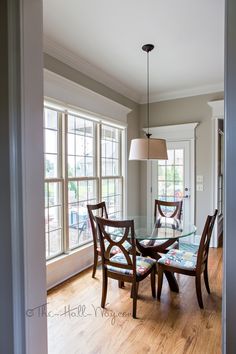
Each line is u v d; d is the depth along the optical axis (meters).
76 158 3.30
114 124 4.00
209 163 4.19
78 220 3.32
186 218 4.38
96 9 2.13
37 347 1.22
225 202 0.78
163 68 3.40
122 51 2.90
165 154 2.60
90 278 3.00
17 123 1.16
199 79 3.82
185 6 2.09
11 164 1.16
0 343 1.22
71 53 2.92
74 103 3.08
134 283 2.18
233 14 0.76
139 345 1.83
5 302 1.20
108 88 3.85
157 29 2.44
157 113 4.66
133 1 2.03
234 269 0.76
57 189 2.99
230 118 0.77
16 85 1.15
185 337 1.92
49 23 2.33
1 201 1.19
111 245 2.29
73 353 1.76
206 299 2.48
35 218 1.23
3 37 1.16
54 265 2.81
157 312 2.26
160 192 4.67
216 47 2.81
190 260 2.46
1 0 1.16
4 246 1.19
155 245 2.69
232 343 0.77
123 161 4.29
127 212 4.39
